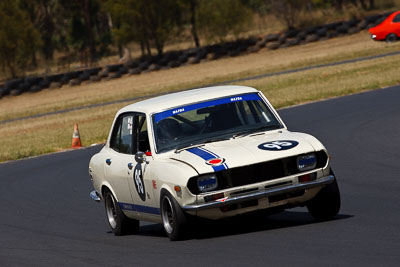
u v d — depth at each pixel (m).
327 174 28.06
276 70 149.00
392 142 54.78
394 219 28.45
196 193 26.72
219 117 30.69
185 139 30.00
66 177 61.00
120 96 146.25
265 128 30.55
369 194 36.66
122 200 33.75
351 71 118.88
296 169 27.44
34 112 142.50
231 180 26.84
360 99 85.88
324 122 71.50
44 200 51.62
